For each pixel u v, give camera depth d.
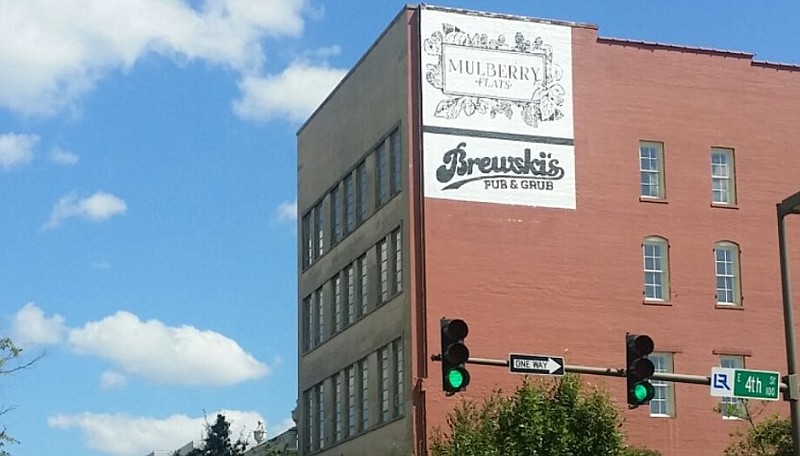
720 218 50.34
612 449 38.38
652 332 48.41
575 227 48.19
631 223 48.97
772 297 50.41
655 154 50.19
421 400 45.12
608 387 46.59
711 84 51.25
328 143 57.69
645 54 50.59
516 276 47.06
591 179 48.84
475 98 48.03
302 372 60.25
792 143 51.97
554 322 47.12
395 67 49.16
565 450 37.81
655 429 47.62
